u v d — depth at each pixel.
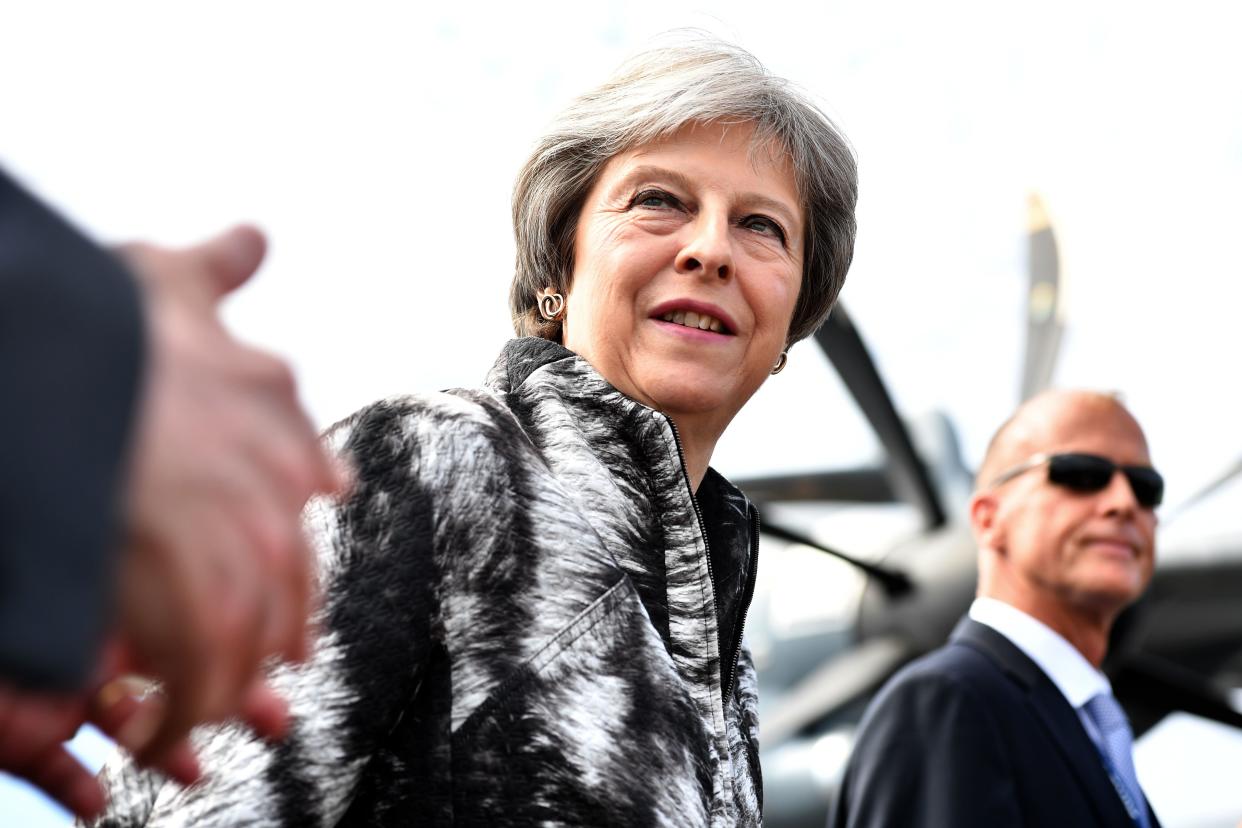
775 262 1.53
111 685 0.53
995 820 2.38
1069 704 2.57
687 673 1.24
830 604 7.93
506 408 1.24
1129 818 2.47
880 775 2.49
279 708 0.46
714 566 1.43
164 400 0.34
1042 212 8.09
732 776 1.27
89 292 0.31
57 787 0.50
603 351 1.49
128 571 0.33
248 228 0.39
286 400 0.38
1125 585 2.81
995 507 2.99
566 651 1.12
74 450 0.30
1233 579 7.07
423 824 1.07
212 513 0.35
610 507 1.25
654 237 1.48
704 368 1.45
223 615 0.35
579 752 1.09
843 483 8.38
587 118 1.53
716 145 1.51
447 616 1.12
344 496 1.12
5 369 0.30
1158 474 2.93
